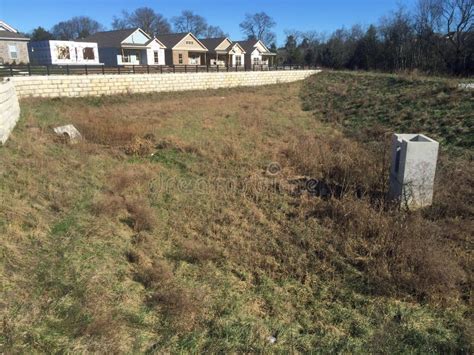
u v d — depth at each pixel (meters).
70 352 3.35
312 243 5.96
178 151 11.31
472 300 4.57
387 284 4.90
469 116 13.66
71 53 38.06
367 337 4.05
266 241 6.11
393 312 4.45
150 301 4.36
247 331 3.99
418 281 4.84
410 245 5.47
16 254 4.70
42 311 3.83
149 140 11.88
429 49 43.41
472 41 38.72
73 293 4.16
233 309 4.38
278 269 5.34
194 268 5.25
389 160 9.13
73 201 6.73
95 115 15.62
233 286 4.89
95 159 9.68
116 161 9.92
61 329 3.62
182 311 4.16
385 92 22.19
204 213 7.14
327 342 3.95
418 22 45.34
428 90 18.86
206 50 46.28
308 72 38.72
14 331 3.46
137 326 3.90
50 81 19.75
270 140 13.15
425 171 6.77
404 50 45.09
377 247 5.71
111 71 26.30
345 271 5.27
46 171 7.82
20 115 12.95
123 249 5.47
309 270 5.31
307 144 11.45
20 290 4.08
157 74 25.33
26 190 6.64
